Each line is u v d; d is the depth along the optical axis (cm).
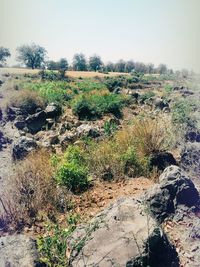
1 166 854
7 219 542
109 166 721
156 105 1712
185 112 1025
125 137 827
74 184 664
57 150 941
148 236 410
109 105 1553
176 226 494
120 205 469
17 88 2325
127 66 9162
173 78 4438
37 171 668
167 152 736
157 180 673
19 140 911
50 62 8488
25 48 8219
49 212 571
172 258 420
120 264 389
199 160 688
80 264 396
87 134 997
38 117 1277
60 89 2131
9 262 395
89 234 417
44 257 409
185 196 525
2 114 1437
